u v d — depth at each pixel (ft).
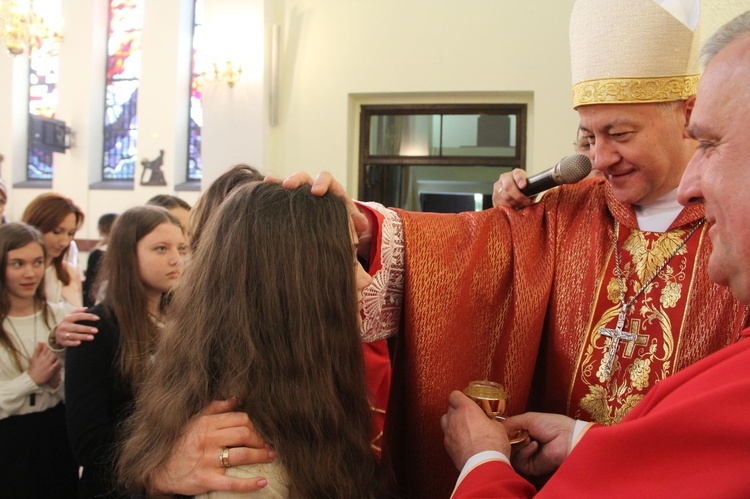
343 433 3.06
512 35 17.46
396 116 18.80
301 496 2.86
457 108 18.30
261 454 2.93
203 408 3.04
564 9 17.26
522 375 4.18
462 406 3.64
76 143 28.37
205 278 3.17
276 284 3.03
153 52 27.91
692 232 3.84
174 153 27.63
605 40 3.66
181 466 2.95
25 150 30.01
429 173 19.04
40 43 21.67
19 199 29.27
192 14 28.58
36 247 6.72
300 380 2.99
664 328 3.75
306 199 3.20
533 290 4.18
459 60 17.66
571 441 3.43
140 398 3.42
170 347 3.23
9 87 29.43
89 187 28.19
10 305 6.69
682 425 2.27
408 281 4.19
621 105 3.67
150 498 3.05
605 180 4.43
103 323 5.57
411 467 4.32
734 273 2.56
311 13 18.38
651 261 3.91
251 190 3.26
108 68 29.27
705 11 5.11
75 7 28.66
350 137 18.56
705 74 2.58
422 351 4.16
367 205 4.27
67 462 6.58
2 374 6.41
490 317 4.33
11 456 6.15
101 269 6.16
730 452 2.17
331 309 3.10
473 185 18.93
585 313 4.01
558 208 4.44
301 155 18.45
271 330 3.01
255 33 18.28
